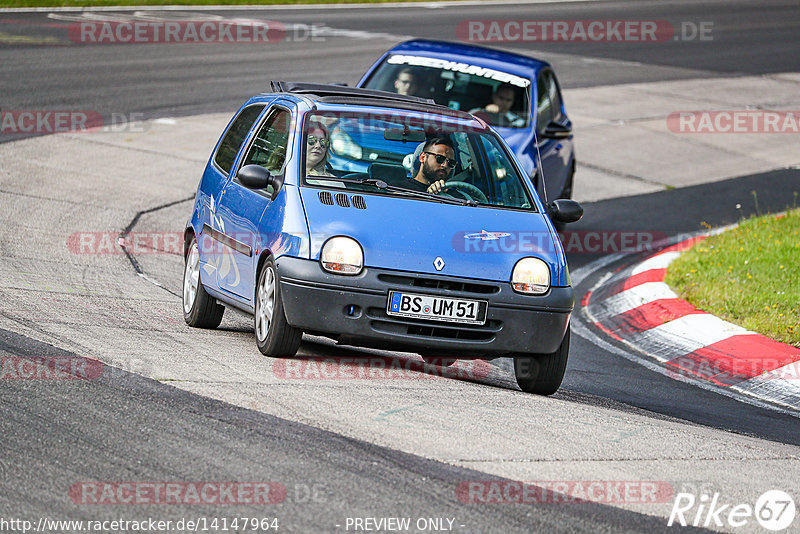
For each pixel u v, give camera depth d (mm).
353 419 20609
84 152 54438
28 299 29531
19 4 101812
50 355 23406
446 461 18797
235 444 18719
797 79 100250
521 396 24609
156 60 81438
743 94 91188
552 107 47344
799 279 40312
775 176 67188
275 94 30531
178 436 18906
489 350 24594
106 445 18297
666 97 87125
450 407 22281
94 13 103062
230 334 29000
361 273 24047
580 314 38250
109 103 65625
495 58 46656
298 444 18953
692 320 35438
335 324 24000
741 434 24547
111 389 21203
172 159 55188
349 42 97312
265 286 25312
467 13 125438
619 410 25266
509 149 28766
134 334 26750
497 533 16047
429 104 30344
